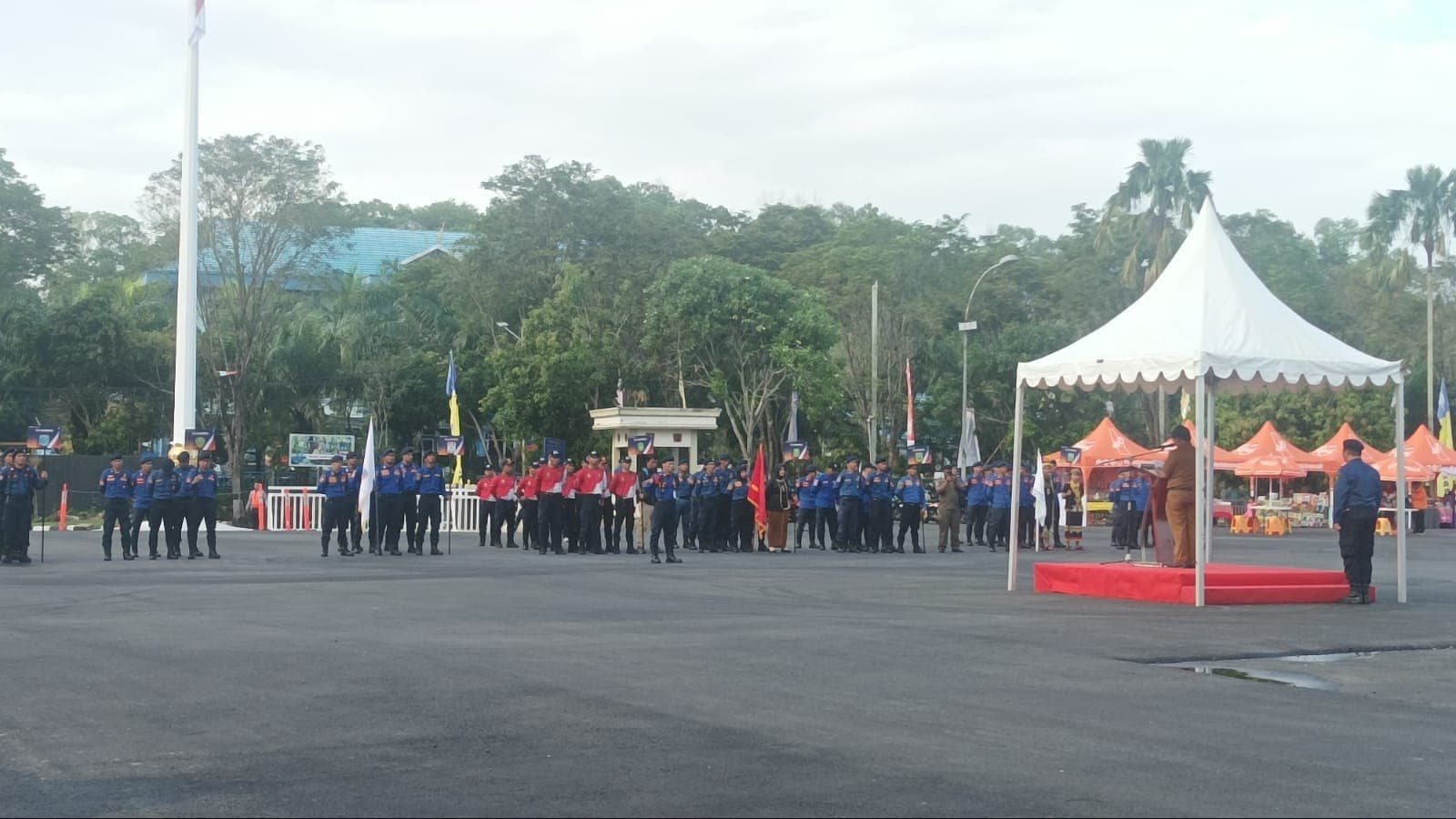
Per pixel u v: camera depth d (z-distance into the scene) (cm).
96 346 5219
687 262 4928
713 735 833
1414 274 6272
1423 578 2297
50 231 6431
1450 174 5794
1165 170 5581
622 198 6288
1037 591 1903
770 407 5178
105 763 758
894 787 701
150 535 2566
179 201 4897
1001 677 1075
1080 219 7569
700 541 3042
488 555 2780
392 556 2702
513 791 694
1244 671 1145
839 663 1141
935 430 6091
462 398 5581
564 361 4716
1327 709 954
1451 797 695
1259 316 1786
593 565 2461
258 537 3419
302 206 5041
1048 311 6712
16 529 2409
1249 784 718
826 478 3180
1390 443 5734
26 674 1066
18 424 5197
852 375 5319
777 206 7269
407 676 1059
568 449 4825
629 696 970
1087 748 802
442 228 9100
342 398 5625
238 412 5147
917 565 2538
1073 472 4581
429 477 2784
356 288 5753
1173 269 1897
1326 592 1739
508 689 999
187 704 935
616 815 646
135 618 1480
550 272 5775
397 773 734
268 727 856
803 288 5747
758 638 1315
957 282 6725
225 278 5184
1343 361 1766
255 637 1305
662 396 5181
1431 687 1069
